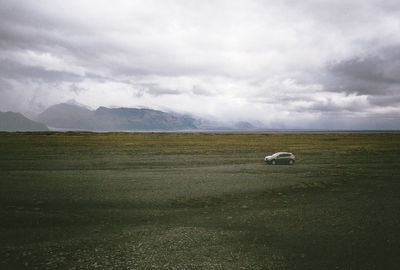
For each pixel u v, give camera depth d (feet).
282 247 33.58
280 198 58.44
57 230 38.99
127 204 52.70
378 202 55.31
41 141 216.33
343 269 28.02
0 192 59.77
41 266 28.37
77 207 50.42
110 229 39.60
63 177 79.00
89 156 136.15
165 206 51.78
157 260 29.86
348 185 71.56
